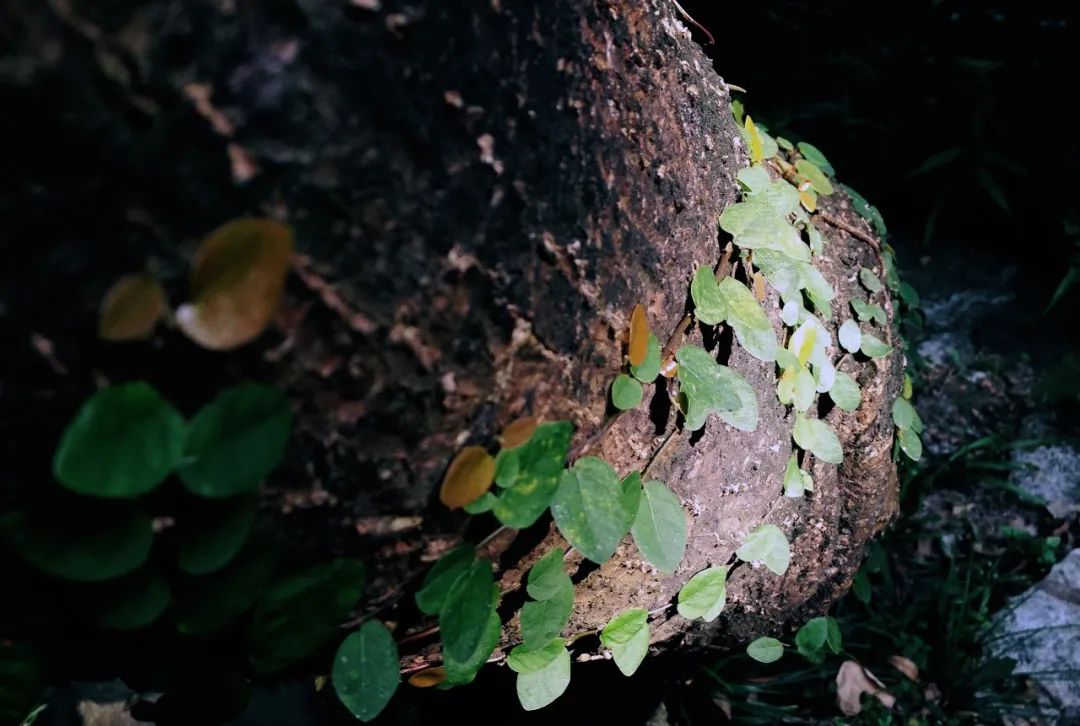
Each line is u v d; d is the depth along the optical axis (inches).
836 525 21.2
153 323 10.8
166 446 11.0
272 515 12.3
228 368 11.4
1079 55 37.5
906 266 44.2
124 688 24.8
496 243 12.8
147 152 10.5
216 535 11.8
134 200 10.6
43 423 10.9
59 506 11.2
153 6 10.3
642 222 14.6
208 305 11.0
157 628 12.5
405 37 11.5
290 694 25.3
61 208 10.3
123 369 11.0
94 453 10.7
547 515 14.6
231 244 10.9
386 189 11.8
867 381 20.7
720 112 17.5
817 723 29.3
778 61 41.8
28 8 9.9
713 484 17.3
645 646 17.3
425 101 11.9
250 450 11.4
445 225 12.3
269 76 10.9
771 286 17.9
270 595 12.7
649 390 15.4
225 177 10.9
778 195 18.1
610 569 16.4
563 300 13.6
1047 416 39.1
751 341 16.1
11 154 10.1
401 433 12.6
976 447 37.7
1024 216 42.8
